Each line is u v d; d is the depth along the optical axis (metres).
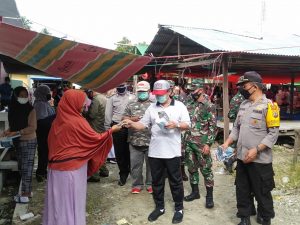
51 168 3.58
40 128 6.09
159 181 4.52
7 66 10.00
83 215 3.65
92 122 5.91
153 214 4.56
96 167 3.83
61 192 3.51
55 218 3.54
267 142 3.77
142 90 5.21
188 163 5.11
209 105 4.78
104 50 3.79
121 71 4.63
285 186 5.89
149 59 4.18
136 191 5.54
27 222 4.54
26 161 5.08
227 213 4.77
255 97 3.99
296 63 10.70
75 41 3.48
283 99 15.04
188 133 4.95
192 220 4.53
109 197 5.41
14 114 4.98
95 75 4.79
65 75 4.84
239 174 4.11
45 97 6.32
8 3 4.00
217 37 10.61
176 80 14.38
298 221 4.53
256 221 4.40
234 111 6.39
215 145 9.63
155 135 4.38
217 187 5.93
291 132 10.04
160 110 4.36
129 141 5.41
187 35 10.09
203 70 13.43
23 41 3.49
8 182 6.43
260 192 3.93
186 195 5.45
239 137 4.04
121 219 4.60
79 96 3.56
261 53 8.98
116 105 5.89
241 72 13.96
